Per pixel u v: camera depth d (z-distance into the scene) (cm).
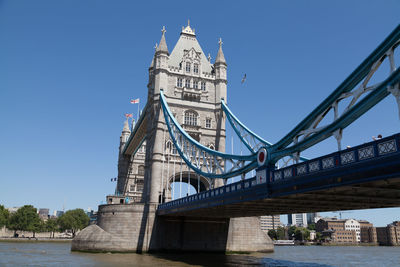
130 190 9612
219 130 6369
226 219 5572
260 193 2636
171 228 5359
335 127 2044
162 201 5850
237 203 3016
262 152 2772
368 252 7612
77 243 5347
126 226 5316
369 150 1714
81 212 13188
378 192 2194
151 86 6700
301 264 4128
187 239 5344
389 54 1756
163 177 5884
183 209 4244
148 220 5353
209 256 4859
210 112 6481
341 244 15538
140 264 3734
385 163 1609
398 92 1636
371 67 1884
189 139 4947
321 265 4078
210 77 6681
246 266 3694
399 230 16600
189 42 7062
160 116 6100
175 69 6512
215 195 3388
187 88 6391
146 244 5247
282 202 2803
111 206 5484
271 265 3872
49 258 4322
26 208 11519
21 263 3728
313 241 16450
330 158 1977
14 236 11744
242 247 5512
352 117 1944
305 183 2167
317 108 2248
